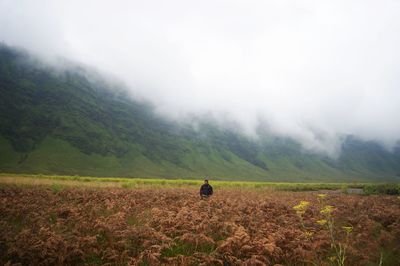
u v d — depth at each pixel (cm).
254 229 1356
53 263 989
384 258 1114
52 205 1891
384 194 4253
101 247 1109
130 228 1216
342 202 2608
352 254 1126
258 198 2772
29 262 979
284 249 1168
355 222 1666
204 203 1953
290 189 5912
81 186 3569
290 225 1481
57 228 1302
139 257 1003
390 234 1405
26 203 1897
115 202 2053
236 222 1480
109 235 1211
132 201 2098
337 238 1318
